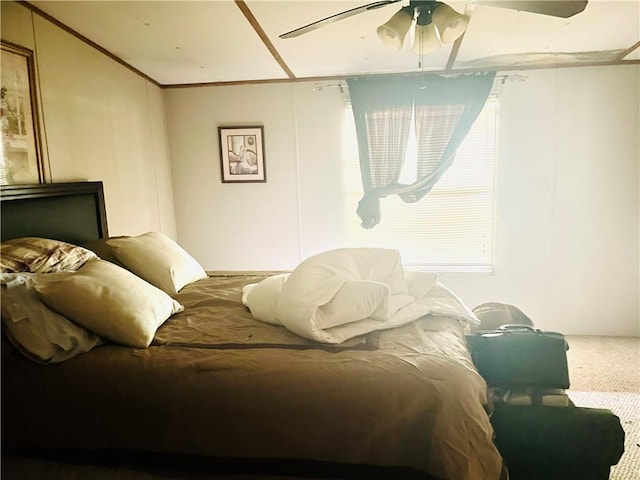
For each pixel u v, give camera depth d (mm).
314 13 2457
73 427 1645
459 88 3592
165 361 1695
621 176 3680
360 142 3752
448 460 1420
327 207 4016
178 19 2518
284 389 1554
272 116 3949
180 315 2268
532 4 1809
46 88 2471
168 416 1595
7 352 1688
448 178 3848
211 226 4160
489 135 3762
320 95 3875
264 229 4113
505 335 1970
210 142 4035
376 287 1972
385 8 2369
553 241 3820
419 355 1695
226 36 2791
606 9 2459
